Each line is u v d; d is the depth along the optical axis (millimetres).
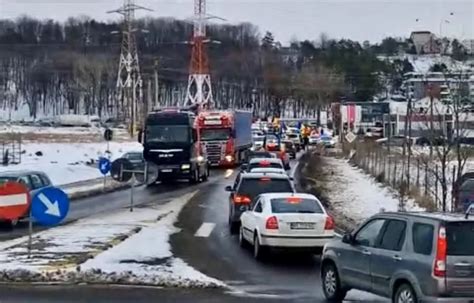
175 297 17328
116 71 167500
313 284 19594
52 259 21844
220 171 72438
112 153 80438
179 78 154875
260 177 30359
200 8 114062
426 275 14125
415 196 39688
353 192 47250
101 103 173500
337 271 17141
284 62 161750
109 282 19062
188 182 58594
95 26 174250
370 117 119625
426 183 38969
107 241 26047
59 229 30062
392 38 152250
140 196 47250
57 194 20953
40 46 177000
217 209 39219
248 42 162625
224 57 159875
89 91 175250
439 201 36438
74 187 52219
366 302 17078
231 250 25406
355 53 152375
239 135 78875
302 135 113688
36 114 185750
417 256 14453
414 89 88625
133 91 110312
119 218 34750
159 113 56688
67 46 175750
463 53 72375
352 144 88375
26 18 178500
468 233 14242
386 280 15250
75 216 35969
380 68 142875
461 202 30344
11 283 18906
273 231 22953
